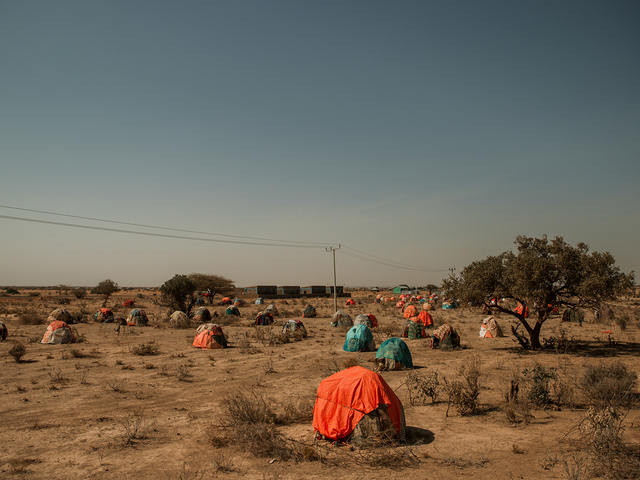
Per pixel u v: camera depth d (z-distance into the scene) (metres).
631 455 8.90
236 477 8.58
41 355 24.89
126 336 34.56
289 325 34.72
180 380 18.47
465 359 23.27
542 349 25.78
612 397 13.41
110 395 15.84
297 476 8.56
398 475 8.52
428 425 11.91
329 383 11.14
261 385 17.39
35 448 10.42
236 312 56.97
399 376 19.14
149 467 9.20
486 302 27.06
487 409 13.41
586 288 22.12
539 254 24.95
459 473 8.58
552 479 8.19
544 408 13.41
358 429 10.13
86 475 8.80
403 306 68.06
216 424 12.14
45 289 186.25
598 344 27.56
